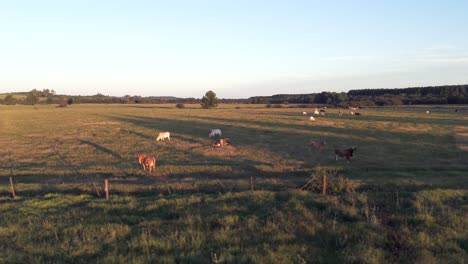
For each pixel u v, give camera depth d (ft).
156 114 313.73
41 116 296.71
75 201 51.29
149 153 111.24
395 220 39.50
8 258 31.17
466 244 33.71
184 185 63.57
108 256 31.07
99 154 111.34
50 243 34.55
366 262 29.91
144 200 50.80
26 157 107.55
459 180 68.85
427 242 33.71
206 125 199.82
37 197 54.34
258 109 425.69
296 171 81.56
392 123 198.39
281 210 43.14
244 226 38.19
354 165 89.66
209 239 34.91
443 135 144.15
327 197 48.39
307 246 33.06
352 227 37.29
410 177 73.51
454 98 524.93
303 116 265.75
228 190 59.67
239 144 127.03
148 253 31.60
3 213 44.73
